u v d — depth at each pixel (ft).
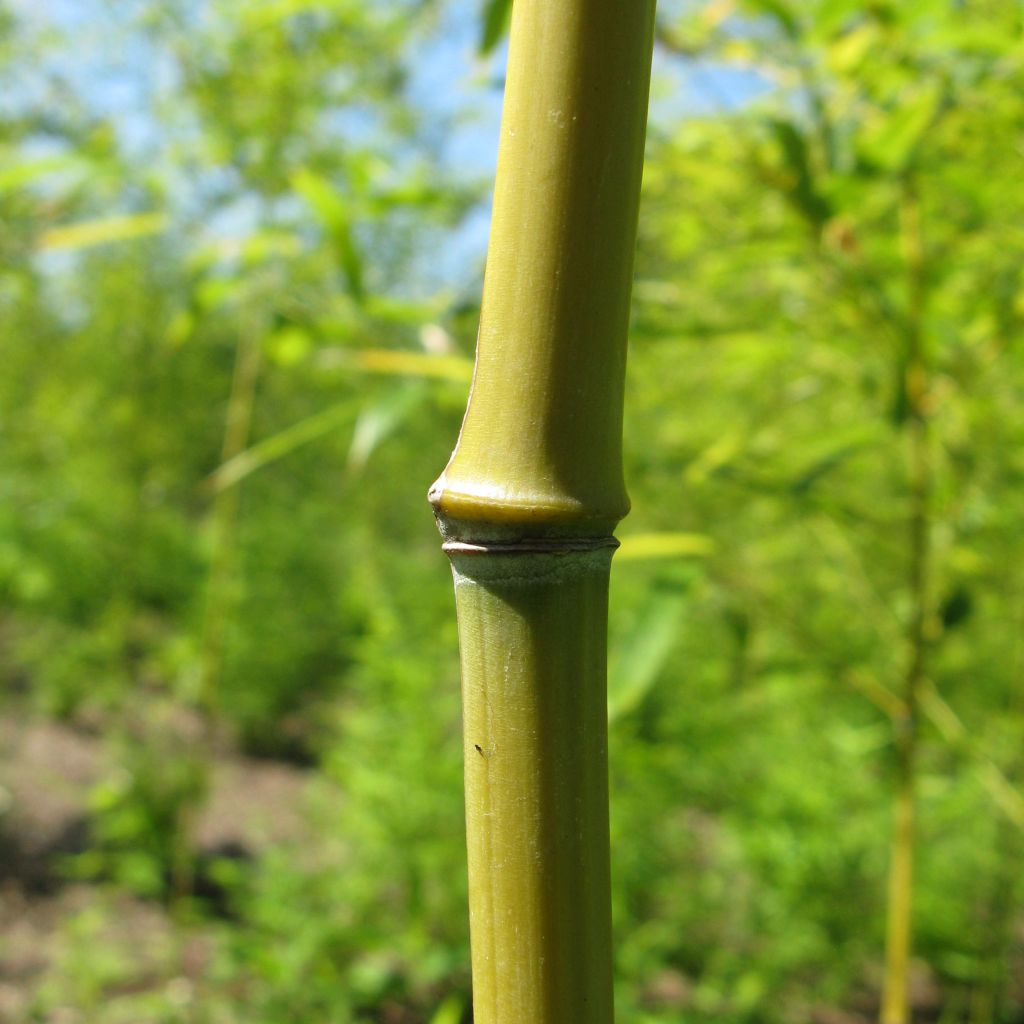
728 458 1.63
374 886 3.09
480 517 0.52
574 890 0.53
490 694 0.53
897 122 1.26
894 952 1.57
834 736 2.71
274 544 5.79
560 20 0.49
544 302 0.51
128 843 3.90
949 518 1.80
